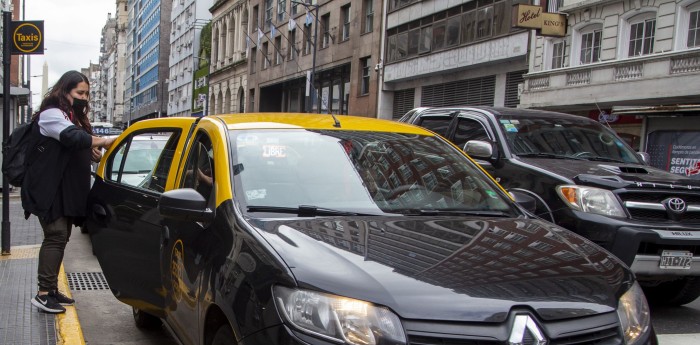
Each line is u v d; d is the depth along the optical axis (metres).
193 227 3.48
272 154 3.60
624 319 2.58
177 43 81.50
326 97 39.38
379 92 32.22
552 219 5.53
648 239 4.99
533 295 2.44
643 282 5.77
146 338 4.96
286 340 2.36
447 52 26.02
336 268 2.52
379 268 2.54
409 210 3.42
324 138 3.85
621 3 18.44
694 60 15.80
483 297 2.39
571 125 7.12
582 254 2.89
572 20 20.19
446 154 4.07
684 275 5.16
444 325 2.31
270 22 49.12
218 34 64.06
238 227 3.02
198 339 3.14
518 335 2.32
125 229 4.48
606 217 5.18
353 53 35.22
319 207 3.29
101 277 7.17
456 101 26.81
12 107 16.95
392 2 31.31
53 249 4.96
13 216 11.76
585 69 18.83
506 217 3.54
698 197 5.50
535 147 6.59
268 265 2.62
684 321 5.48
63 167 4.86
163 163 4.48
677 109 16.66
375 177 3.62
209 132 3.89
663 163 17.59
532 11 19.86
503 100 23.56
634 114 18.00
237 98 56.91
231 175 3.39
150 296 4.13
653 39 17.67
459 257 2.68
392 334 2.28
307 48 42.06
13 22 7.68
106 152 5.35
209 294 2.97
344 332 2.30
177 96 80.25
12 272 6.32
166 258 3.79
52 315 4.85
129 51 127.00
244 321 2.57
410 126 4.43
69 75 4.99
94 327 5.24
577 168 5.95
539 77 20.77
